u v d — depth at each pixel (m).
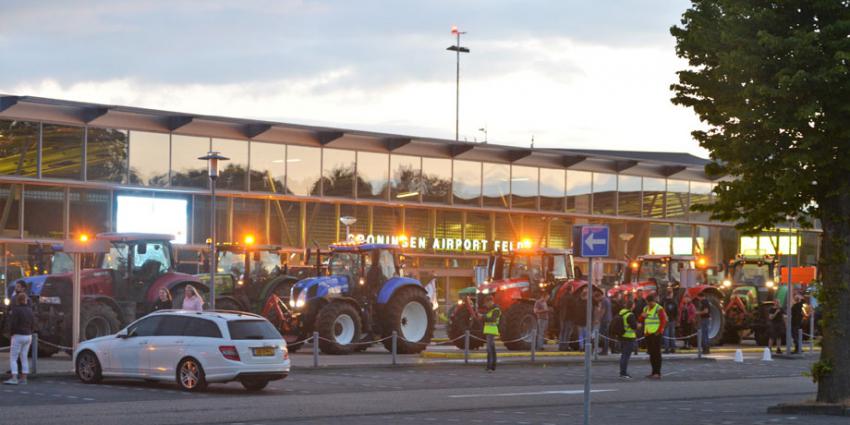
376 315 34.25
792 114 19.53
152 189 43.03
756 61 19.23
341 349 32.94
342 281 34.34
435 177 51.50
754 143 20.03
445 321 51.06
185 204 44.00
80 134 41.47
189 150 44.19
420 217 50.97
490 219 53.19
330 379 26.02
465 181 52.47
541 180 54.91
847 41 18.92
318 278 34.25
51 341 30.00
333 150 48.22
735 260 44.28
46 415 18.02
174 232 43.66
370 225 49.31
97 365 23.38
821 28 19.58
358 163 49.00
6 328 23.22
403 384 25.42
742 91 19.36
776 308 38.06
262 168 46.06
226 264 36.41
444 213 51.72
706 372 30.73
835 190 20.42
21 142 40.09
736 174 21.17
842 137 19.47
